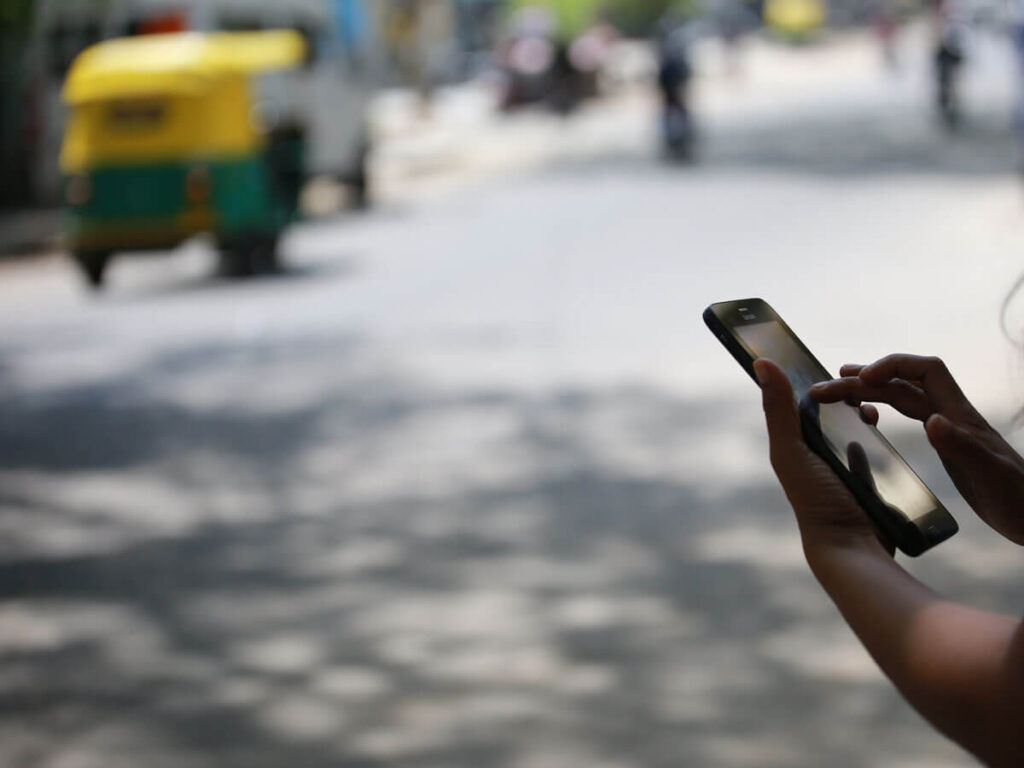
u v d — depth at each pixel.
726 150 25.62
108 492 7.54
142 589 6.02
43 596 6.00
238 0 19.47
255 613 5.68
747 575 5.81
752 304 1.73
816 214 16.70
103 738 4.63
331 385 9.72
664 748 4.36
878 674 4.82
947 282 11.72
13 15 20.61
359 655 5.20
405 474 7.55
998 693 1.33
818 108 33.19
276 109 18.28
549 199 20.45
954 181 19.02
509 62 36.22
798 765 4.24
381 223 19.08
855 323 10.38
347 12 21.34
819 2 69.25
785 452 1.52
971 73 39.53
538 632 5.32
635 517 6.64
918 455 7.16
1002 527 1.65
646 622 5.37
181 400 9.58
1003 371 8.31
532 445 7.98
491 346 10.62
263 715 4.74
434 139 30.84
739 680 4.84
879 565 1.46
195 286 14.67
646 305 11.81
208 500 7.29
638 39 57.16
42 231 19.45
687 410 8.55
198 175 14.52
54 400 9.82
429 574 6.01
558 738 4.46
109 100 14.62
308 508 7.05
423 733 4.54
